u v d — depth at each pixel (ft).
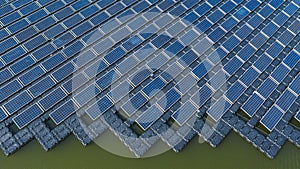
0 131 87.10
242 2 125.59
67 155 85.15
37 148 85.71
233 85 99.91
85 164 83.87
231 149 88.53
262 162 86.53
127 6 122.01
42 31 112.16
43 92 95.71
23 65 101.45
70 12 118.62
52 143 85.76
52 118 89.56
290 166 86.12
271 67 106.11
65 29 113.09
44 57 104.17
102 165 83.82
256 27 118.21
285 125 92.43
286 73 103.86
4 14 116.57
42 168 82.53
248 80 101.55
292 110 95.50
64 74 99.76
